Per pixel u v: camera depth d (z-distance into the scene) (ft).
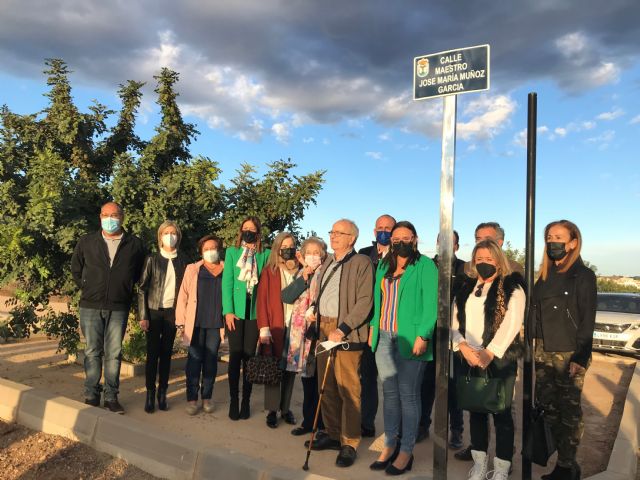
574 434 12.59
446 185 11.32
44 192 20.97
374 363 16.24
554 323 12.64
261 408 18.92
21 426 16.65
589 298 12.32
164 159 27.09
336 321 14.67
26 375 22.80
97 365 17.75
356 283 14.34
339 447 14.94
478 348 12.35
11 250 19.94
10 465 13.93
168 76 27.76
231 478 12.36
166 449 13.60
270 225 26.07
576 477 12.72
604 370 31.17
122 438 14.49
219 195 25.04
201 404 18.94
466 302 12.81
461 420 15.52
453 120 11.28
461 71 11.16
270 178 25.40
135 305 23.62
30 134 25.35
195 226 25.36
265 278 16.87
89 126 26.73
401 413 14.79
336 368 14.19
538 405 12.10
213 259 18.33
